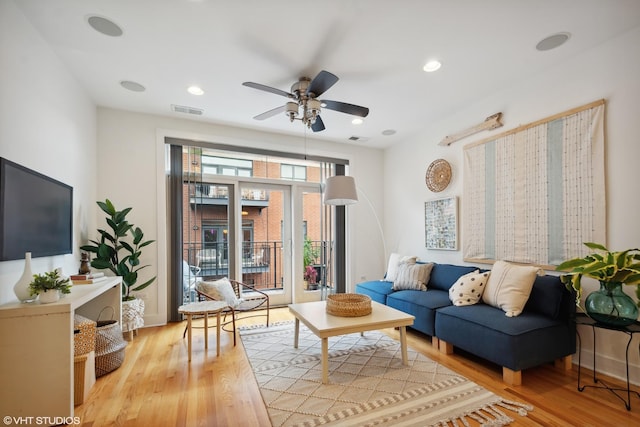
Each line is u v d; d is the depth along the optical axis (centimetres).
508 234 315
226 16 206
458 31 223
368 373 243
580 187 254
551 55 256
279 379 233
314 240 501
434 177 417
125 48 242
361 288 423
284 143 459
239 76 287
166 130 385
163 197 380
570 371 245
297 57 255
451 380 230
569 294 244
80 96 302
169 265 388
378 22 212
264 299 359
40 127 226
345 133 458
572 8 199
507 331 224
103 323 266
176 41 233
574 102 259
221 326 363
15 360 171
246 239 462
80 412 190
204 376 239
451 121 389
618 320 203
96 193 348
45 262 232
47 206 229
